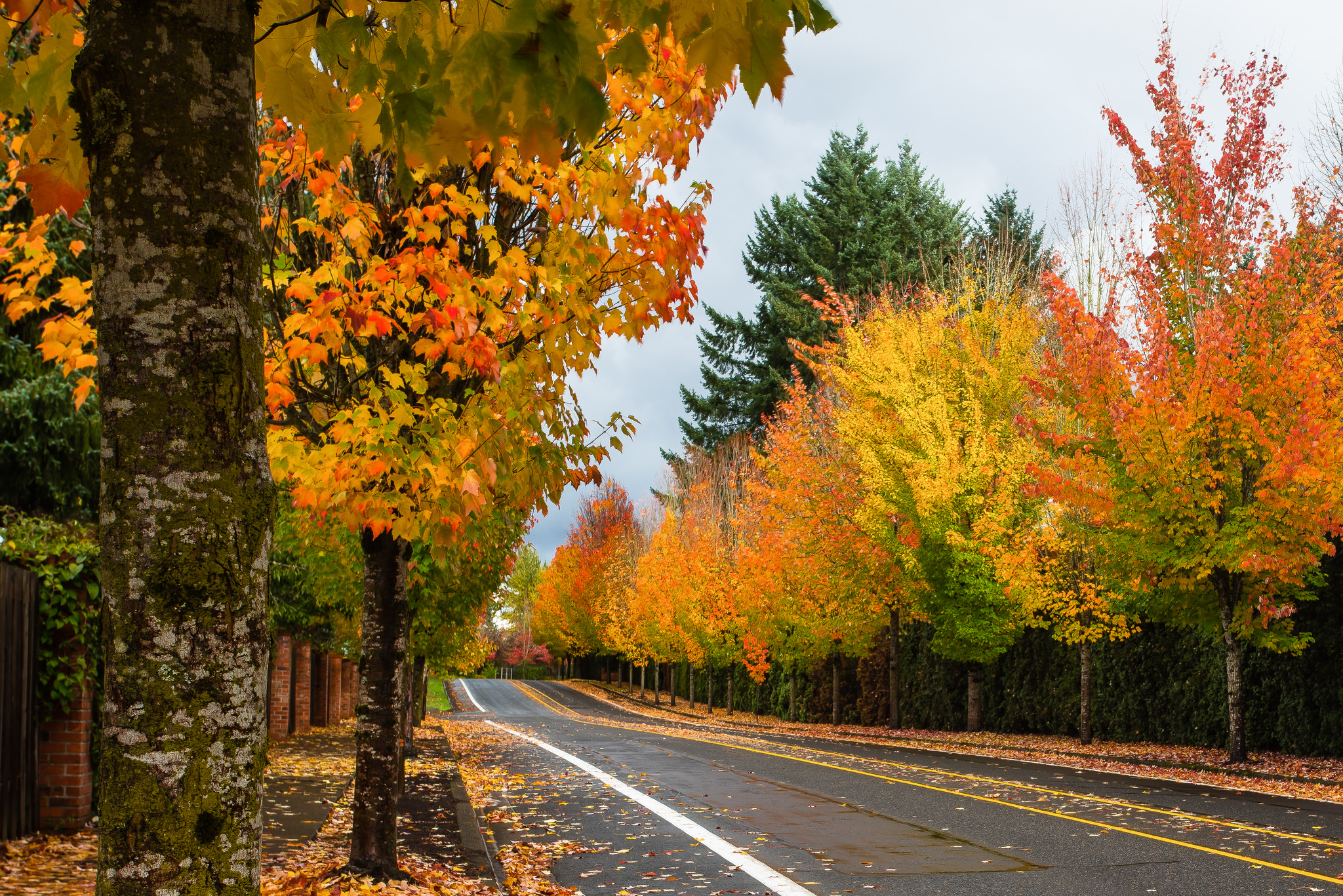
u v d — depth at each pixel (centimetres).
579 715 4834
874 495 2378
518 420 646
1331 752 1602
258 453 248
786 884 784
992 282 2830
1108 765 1678
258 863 241
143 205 234
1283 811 1111
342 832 898
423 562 1308
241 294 245
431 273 596
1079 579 1977
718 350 5584
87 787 838
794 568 2934
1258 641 1568
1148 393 1559
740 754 2016
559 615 7700
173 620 229
